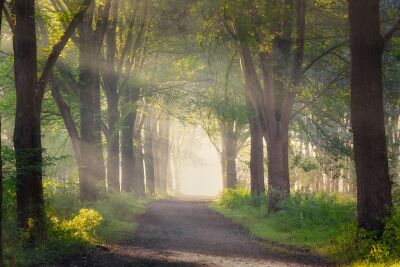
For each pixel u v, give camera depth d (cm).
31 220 1526
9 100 3303
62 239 1557
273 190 2750
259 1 2402
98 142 2786
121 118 3331
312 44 2772
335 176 3048
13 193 1598
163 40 3278
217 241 1897
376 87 1484
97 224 1845
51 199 1936
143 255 1477
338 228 1855
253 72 2689
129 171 4175
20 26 1565
